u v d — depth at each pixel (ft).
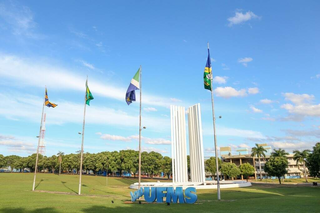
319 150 187.62
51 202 83.35
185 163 203.62
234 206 78.89
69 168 506.89
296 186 211.82
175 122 208.85
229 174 331.77
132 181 281.74
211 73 109.19
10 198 93.81
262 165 426.51
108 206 76.74
